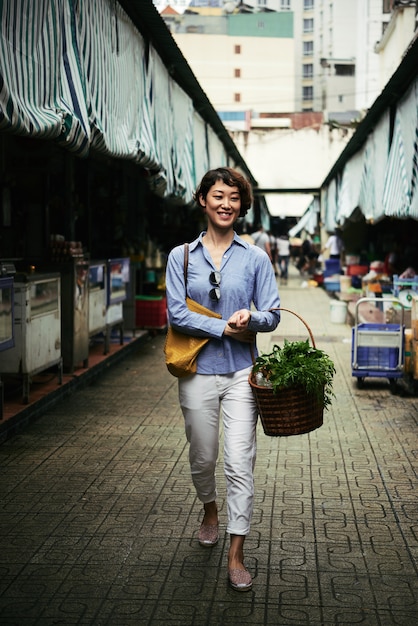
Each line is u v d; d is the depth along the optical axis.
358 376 8.20
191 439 3.77
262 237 22.69
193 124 12.57
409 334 8.02
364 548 3.98
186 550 3.95
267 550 3.96
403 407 7.49
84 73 6.01
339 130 27.97
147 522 4.34
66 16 5.54
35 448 5.88
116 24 7.12
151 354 10.86
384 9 32.31
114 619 3.22
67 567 3.74
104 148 6.67
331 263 22.25
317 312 16.64
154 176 9.27
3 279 5.86
